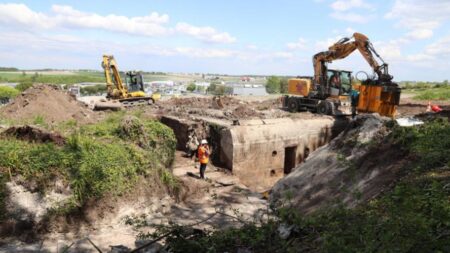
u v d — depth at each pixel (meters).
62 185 8.21
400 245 3.79
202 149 12.42
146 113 17.50
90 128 11.37
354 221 5.18
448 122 8.66
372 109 15.74
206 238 5.85
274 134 14.93
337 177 8.90
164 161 11.70
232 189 12.12
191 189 11.37
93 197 8.45
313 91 19.92
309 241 5.18
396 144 8.54
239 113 17.78
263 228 5.86
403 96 32.62
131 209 8.99
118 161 9.29
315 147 16.58
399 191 5.60
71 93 18.42
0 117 13.73
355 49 17.45
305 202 8.82
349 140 10.02
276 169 15.23
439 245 3.70
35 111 14.66
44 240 7.57
